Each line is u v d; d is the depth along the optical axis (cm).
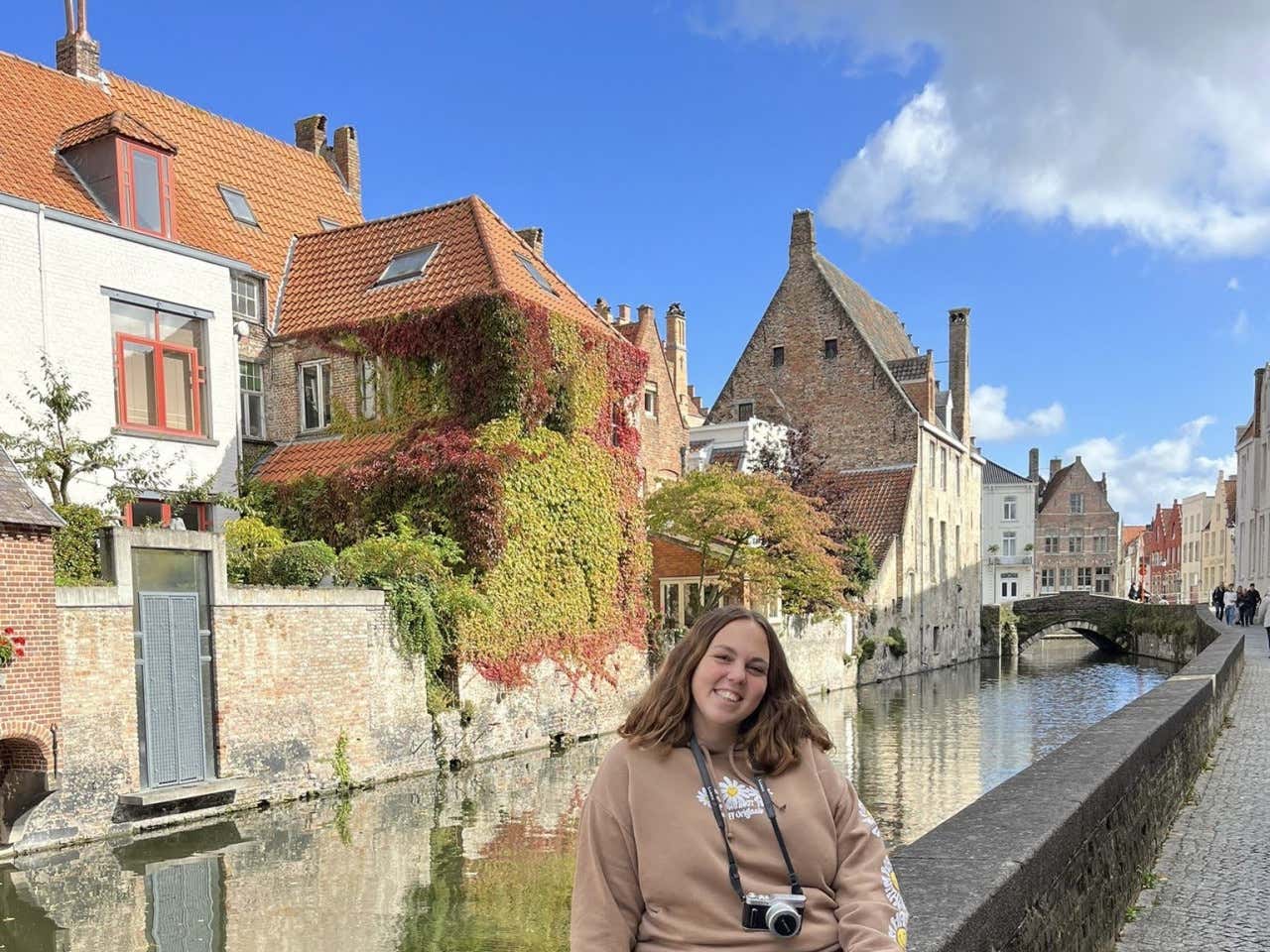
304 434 2169
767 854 240
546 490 1991
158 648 1323
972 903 294
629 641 2255
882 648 3672
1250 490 4912
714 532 2561
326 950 889
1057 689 3344
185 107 2441
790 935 230
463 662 1781
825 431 4347
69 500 1598
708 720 250
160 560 1336
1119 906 522
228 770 1394
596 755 1877
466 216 2236
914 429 4162
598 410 2192
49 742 1148
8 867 1121
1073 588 7381
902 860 341
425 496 1880
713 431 3822
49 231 1652
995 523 7000
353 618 1589
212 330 1919
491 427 1919
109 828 1247
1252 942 508
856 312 4566
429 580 1736
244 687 1425
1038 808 416
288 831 1293
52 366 1619
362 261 2286
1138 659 4716
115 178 1759
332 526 1927
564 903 1012
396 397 2066
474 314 1967
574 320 2123
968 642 4831
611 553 2192
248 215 2383
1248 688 1667
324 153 2859
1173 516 9344
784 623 2908
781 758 251
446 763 1734
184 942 906
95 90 2167
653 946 239
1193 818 774
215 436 1912
